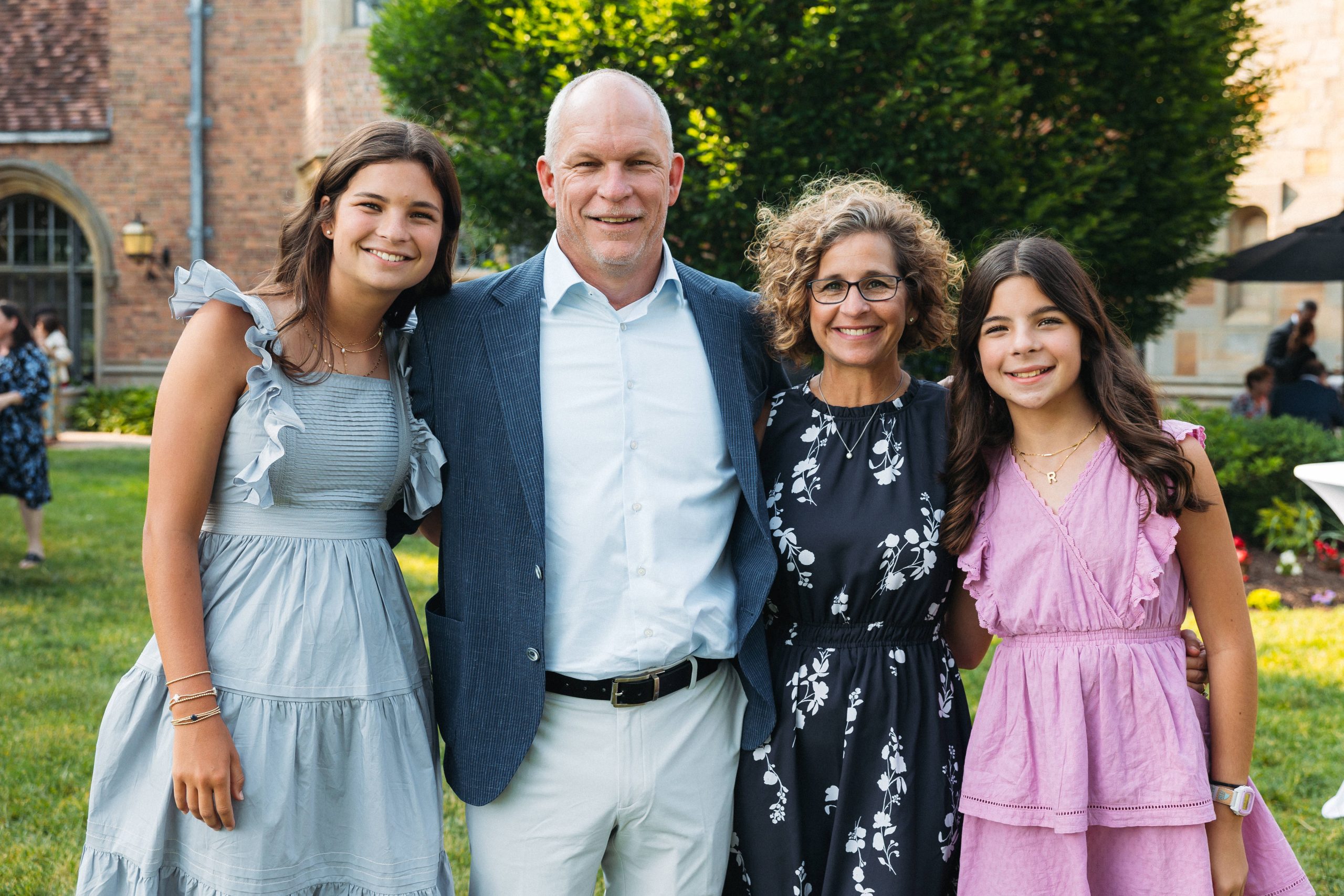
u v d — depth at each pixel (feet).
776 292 7.16
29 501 22.04
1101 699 6.41
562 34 18.66
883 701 6.89
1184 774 6.28
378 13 23.90
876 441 7.13
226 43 45.85
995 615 6.70
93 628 17.70
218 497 6.42
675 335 7.13
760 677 6.93
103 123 47.19
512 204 20.57
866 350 6.88
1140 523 6.44
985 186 19.25
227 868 6.10
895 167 18.49
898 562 6.89
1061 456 6.71
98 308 47.73
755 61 18.31
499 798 6.80
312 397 6.42
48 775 12.03
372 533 6.76
